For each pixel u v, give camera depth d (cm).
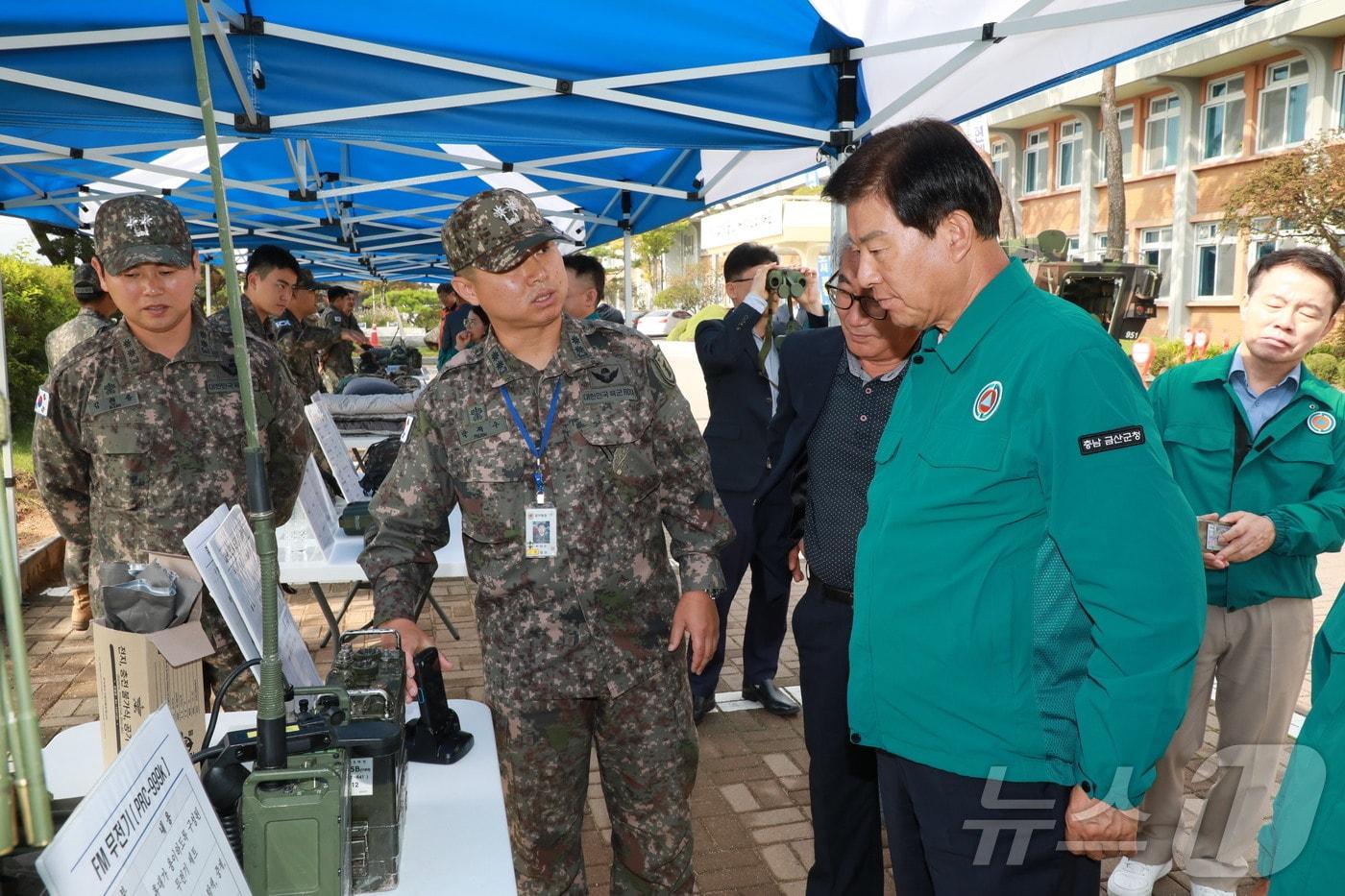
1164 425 262
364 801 127
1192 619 137
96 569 259
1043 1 288
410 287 4200
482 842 141
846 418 234
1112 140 1886
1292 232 1652
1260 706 255
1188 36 295
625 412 204
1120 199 1894
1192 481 254
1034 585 148
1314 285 231
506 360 204
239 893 105
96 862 81
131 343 256
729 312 378
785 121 376
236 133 354
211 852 102
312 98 350
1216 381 253
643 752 209
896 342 216
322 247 1066
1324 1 1722
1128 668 137
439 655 182
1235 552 233
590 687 202
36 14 311
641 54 352
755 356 372
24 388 995
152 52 330
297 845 114
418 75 352
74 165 668
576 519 200
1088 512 139
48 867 76
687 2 323
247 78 336
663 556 215
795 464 260
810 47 350
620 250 5331
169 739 102
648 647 208
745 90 364
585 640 201
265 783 116
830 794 238
